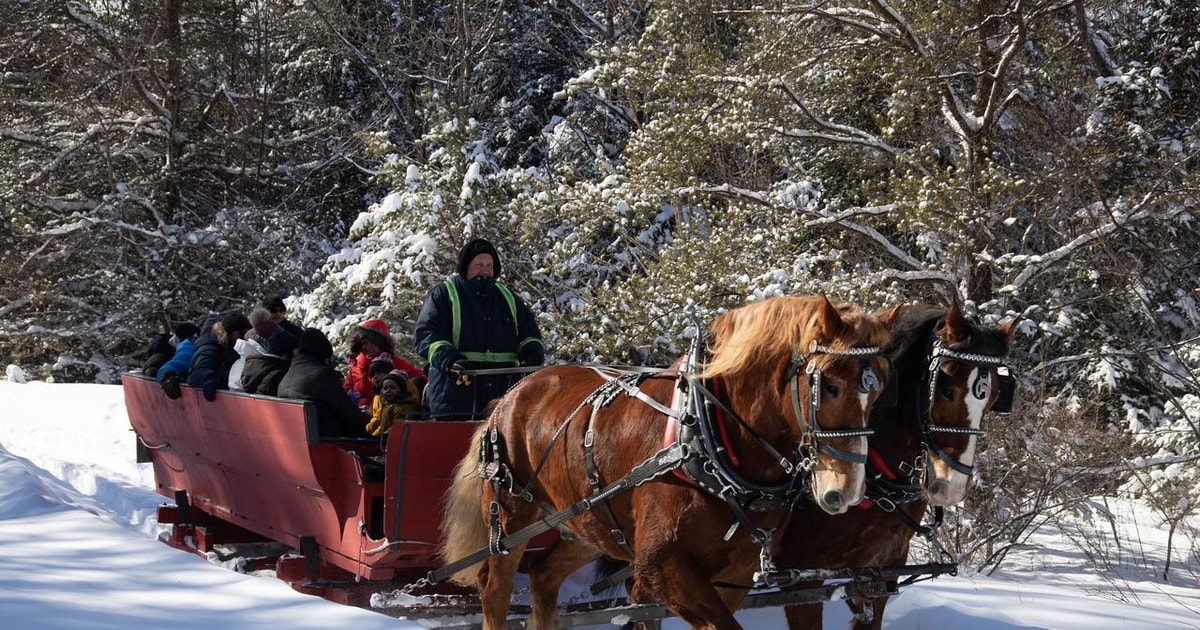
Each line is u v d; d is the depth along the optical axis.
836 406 3.56
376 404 5.91
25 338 20.70
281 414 5.59
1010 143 12.38
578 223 11.69
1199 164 11.80
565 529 4.88
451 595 5.62
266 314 7.84
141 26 21.77
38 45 21.67
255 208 21.39
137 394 8.15
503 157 21.59
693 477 3.86
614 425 4.34
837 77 12.73
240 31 23.23
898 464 4.62
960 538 8.47
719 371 3.89
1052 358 12.43
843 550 4.61
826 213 11.39
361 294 11.24
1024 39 11.14
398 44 23.02
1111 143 11.48
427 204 11.23
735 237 10.59
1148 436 10.64
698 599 3.90
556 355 10.64
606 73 12.41
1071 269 11.67
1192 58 12.73
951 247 10.94
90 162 22.03
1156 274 12.02
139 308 20.33
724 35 14.59
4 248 20.56
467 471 5.09
